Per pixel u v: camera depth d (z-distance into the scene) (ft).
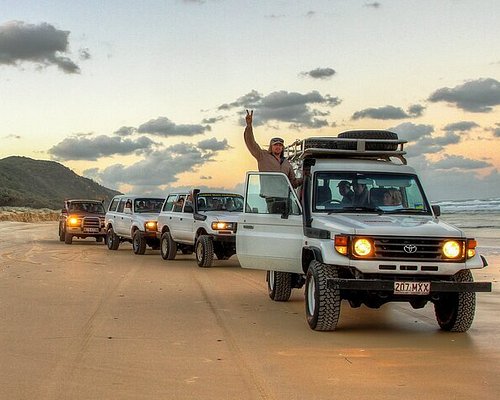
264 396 20.20
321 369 23.57
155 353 25.77
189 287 47.09
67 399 19.70
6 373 22.57
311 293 31.55
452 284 29.17
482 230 140.05
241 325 32.12
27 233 128.26
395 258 29.27
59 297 40.83
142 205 80.89
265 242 36.17
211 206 65.98
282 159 38.27
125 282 49.42
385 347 27.45
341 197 33.91
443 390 20.97
